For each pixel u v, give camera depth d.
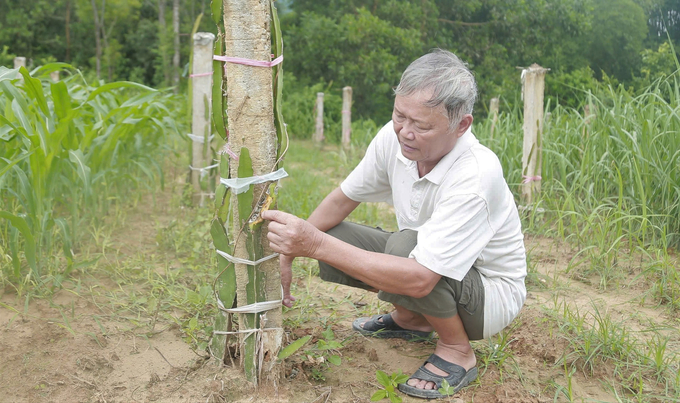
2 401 2.09
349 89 9.38
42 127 3.11
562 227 3.99
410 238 2.19
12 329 2.54
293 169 7.14
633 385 2.35
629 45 19.06
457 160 2.08
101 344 2.48
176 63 20.38
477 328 2.25
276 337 2.09
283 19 19.14
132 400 2.09
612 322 2.93
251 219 1.97
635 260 3.80
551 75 16.97
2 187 3.27
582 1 18.16
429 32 17.59
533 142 4.58
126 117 3.97
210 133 4.70
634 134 4.24
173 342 2.55
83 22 23.47
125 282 3.12
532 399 2.21
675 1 19.36
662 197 4.09
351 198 2.49
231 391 2.08
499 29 17.81
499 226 2.13
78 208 4.12
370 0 17.61
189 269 3.42
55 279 2.93
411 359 2.50
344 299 3.11
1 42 21.98
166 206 4.81
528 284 3.44
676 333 2.84
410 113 1.89
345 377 2.34
